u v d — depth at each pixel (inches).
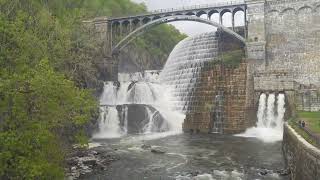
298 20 2508.6
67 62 2117.4
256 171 1298.0
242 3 2669.8
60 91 886.4
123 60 3627.0
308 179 913.5
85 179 1211.9
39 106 822.5
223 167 1371.8
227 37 3016.7
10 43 874.8
